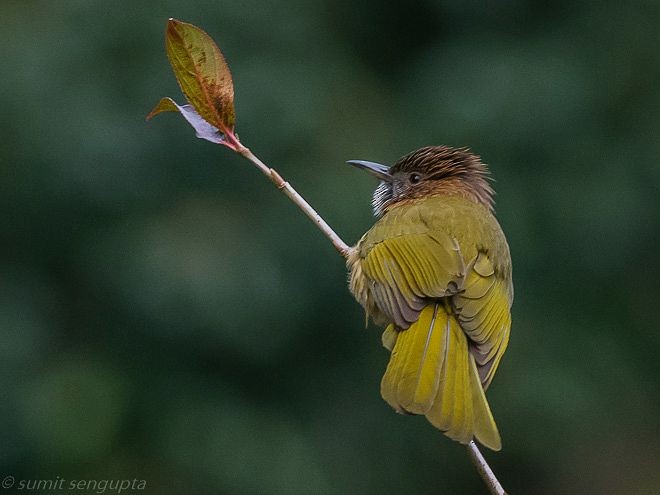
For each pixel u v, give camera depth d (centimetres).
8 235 1488
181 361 1455
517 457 1551
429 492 1540
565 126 1517
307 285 1441
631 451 1583
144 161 1439
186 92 709
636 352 1596
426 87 1548
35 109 1430
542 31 1602
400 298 731
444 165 863
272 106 1462
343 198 1427
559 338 1545
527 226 1510
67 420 1410
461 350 699
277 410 1491
